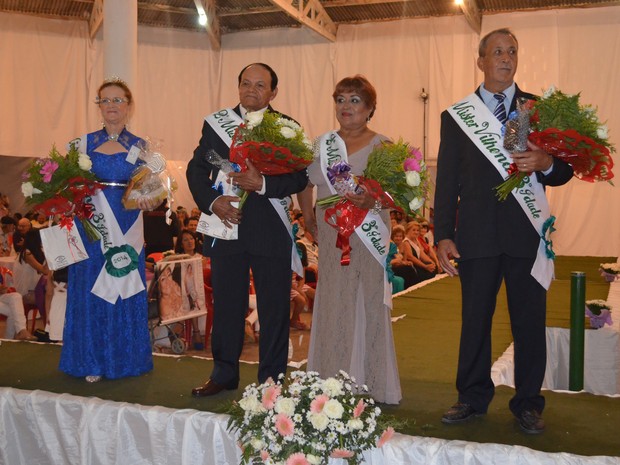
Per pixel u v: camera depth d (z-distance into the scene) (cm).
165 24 1405
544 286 285
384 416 280
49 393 332
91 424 317
